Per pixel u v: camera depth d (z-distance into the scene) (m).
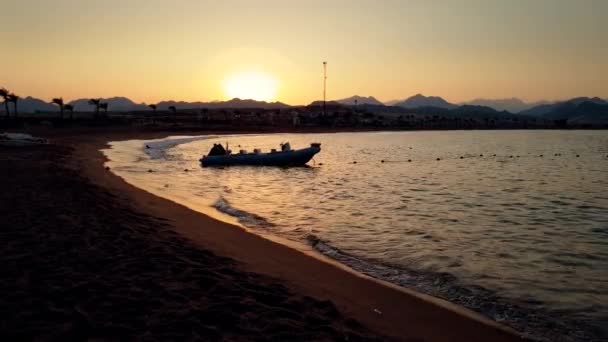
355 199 20.52
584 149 66.12
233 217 16.06
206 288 7.91
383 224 15.18
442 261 11.12
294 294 8.14
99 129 93.00
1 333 5.87
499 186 26.12
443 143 80.75
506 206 19.17
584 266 10.91
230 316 6.75
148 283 7.95
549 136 119.38
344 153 55.31
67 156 36.84
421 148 66.12
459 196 21.88
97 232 11.29
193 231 12.75
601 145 76.62
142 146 58.31
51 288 7.48
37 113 196.88
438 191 23.61
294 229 14.32
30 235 10.72
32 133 71.94
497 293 9.02
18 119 88.62
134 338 5.89
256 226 14.66
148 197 18.27
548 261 11.30
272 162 37.19
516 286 9.45
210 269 9.05
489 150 63.12
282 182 27.25
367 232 14.01
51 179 20.69
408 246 12.45
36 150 40.91
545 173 34.38
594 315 8.01
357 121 167.75
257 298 7.68
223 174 31.64
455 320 7.58
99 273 8.34
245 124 138.75
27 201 14.97
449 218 16.36
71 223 12.08
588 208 18.89
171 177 28.67
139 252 9.80
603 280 9.90
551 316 7.93
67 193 16.88
